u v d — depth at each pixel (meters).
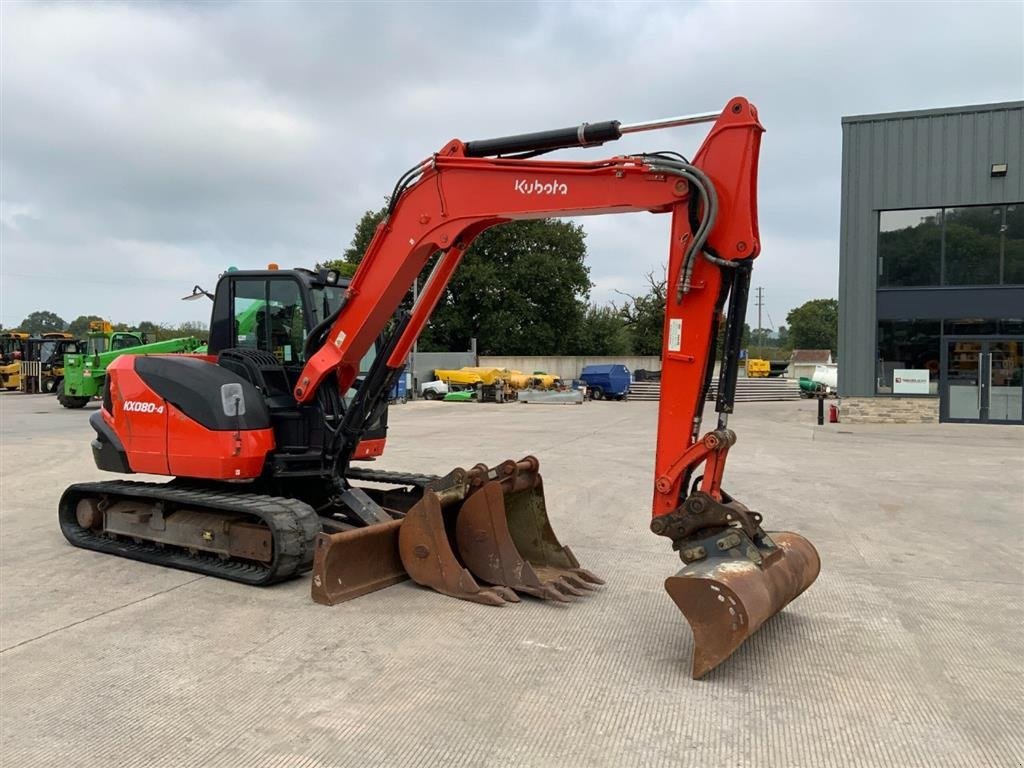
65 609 5.27
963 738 3.48
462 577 5.46
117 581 5.94
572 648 4.55
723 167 4.38
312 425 6.41
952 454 13.62
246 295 6.78
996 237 18.81
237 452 6.07
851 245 19.81
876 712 3.74
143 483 7.14
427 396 33.34
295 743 3.40
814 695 3.93
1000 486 10.25
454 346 46.84
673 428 4.53
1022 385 18.81
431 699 3.85
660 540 7.34
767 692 3.96
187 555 6.43
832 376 40.53
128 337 26.59
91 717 3.65
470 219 5.36
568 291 48.66
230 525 6.04
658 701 3.85
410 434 17.20
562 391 33.22
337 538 5.37
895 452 13.96
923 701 3.87
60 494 9.66
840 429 18.64
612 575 6.14
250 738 3.45
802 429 18.73
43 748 3.36
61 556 6.70
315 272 6.75
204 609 5.26
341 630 4.84
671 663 4.34
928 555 6.77
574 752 3.34
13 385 34.81
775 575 4.45
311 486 6.94
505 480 5.87
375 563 5.72
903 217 19.50
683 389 4.50
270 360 6.58
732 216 4.36
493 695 3.90
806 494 9.66
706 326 4.44
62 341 33.31
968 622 5.06
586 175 4.86
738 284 4.42
